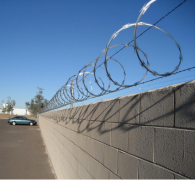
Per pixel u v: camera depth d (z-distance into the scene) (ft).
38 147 34.86
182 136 4.22
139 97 5.90
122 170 6.48
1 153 28.30
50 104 32.24
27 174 19.53
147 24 5.70
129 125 6.29
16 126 82.53
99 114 8.97
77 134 12.56
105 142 7.96
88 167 9.78
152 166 5.06
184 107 4.25
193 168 3.89
